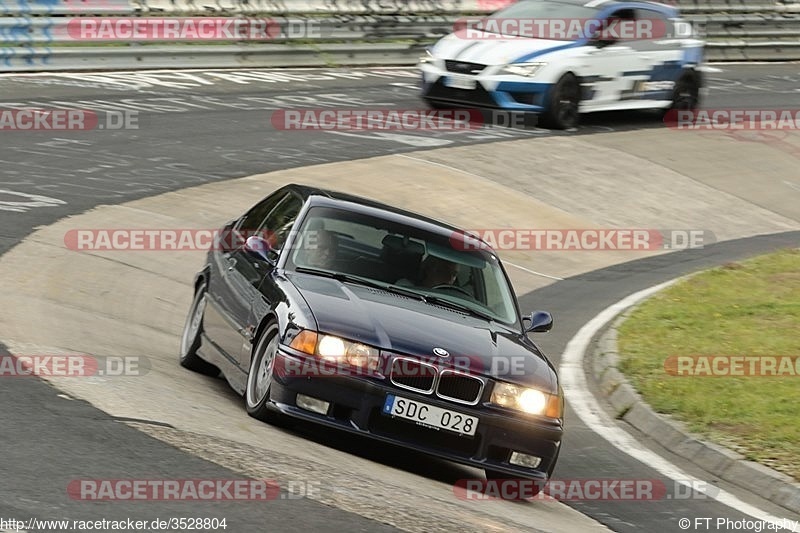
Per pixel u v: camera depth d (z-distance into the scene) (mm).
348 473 19625
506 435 21375
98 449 18031
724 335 36219
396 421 20938
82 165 47062
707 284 43438
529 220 51094
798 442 26750
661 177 60438
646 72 68188
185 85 65250
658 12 69750
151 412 20766
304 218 24672
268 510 16547
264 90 66688
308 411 21016
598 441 27500
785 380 31438
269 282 23250
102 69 66000
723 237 54844
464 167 55312
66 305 30109
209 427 20500
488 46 63344
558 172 57688
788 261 47812
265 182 48500
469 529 17688
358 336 21094
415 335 21609
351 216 25016
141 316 31516
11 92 57844
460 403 21172
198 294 27812
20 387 20953
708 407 29000
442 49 63500
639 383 31094
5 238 35531
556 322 39062
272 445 20250
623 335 36188
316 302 21906
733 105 78250
